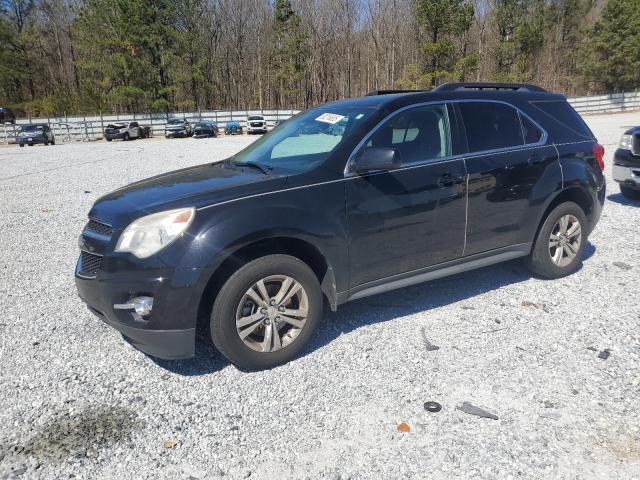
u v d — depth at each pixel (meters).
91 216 3.40
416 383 3.07
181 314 2.93
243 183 3.27
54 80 59.97
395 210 3.58
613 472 2.29
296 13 56.31
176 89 49.00
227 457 2.49
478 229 4.04
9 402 2.99
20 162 17.48
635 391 2.90
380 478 2.32
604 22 52.00
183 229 2.95
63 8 59.06
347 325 3.88
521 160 4.20
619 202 8.02
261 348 3.23
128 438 2.64
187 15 50.91
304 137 3.89
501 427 2.63
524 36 44.97
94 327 3.99
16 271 5.41
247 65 61.62
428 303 4.24
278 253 3.25
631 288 4.40
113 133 37.06
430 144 3.84
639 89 52.59
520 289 4.47
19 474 2.39
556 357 3.31
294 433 2.65
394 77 57.91
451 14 39.00
